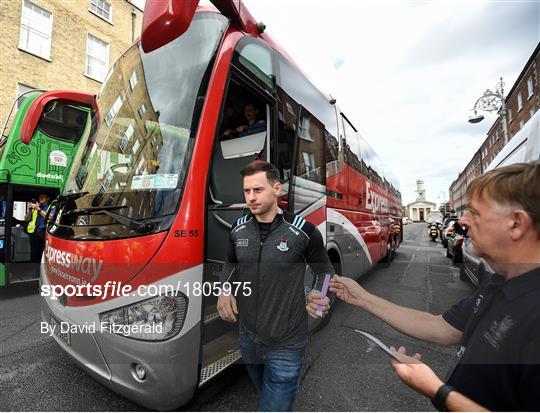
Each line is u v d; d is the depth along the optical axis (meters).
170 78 2.53
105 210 2.20
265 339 1.66
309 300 1.70
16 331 4.02
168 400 1.94
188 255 1.98
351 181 5.28
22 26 12.46
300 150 3.48
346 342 3.70
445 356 3.43
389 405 2.50
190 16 1.71
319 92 4.32
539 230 0.97
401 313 1.55
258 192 1.66
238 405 2.41
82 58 14.60
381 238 8.01
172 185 2.10
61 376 2.85
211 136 2.24
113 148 2.60
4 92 11.86
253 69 2.77
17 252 5.71
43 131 5.95
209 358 2.38
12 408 2.41
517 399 0.91
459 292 6.02
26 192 6.20
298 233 1.66
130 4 17.09
